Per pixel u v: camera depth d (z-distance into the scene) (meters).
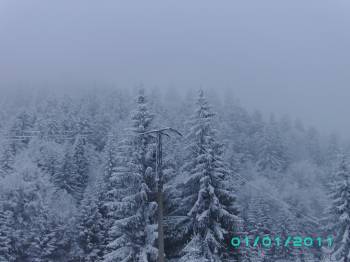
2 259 35.62
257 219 44.12
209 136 24.34
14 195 41.59
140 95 26.39
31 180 46.03
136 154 23.78
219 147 25.16
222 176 24.03
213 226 22.53
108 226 39.38
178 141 35.00
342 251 28.28
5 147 55.34
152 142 24.41
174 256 24.03
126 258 22.28
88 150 69.50
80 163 60.81
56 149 63.81
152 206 22.72
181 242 23.98
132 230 22.97
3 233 37.19
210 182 23.06
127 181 23.91
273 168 84.44
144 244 22.66
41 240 39.81
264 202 48.88
